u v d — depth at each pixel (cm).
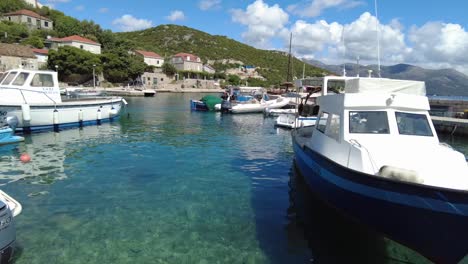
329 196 712
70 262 554
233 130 2208
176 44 15000
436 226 499
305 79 1190
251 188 970
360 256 601
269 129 2288
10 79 1747
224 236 661
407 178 532
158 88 8825
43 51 7462
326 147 770
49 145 1514
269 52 15438
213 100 3628
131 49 10644
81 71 7094
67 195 870
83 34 10175
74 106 2027
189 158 1335
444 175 573
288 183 1024
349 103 715
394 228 559
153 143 1645
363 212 600
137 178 1038
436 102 3353
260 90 4472
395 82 744
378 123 698
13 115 1673
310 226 714
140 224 707
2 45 6138
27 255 571
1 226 470
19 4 10475
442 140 2283
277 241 646
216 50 14738
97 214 754
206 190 942
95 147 1505
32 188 920
